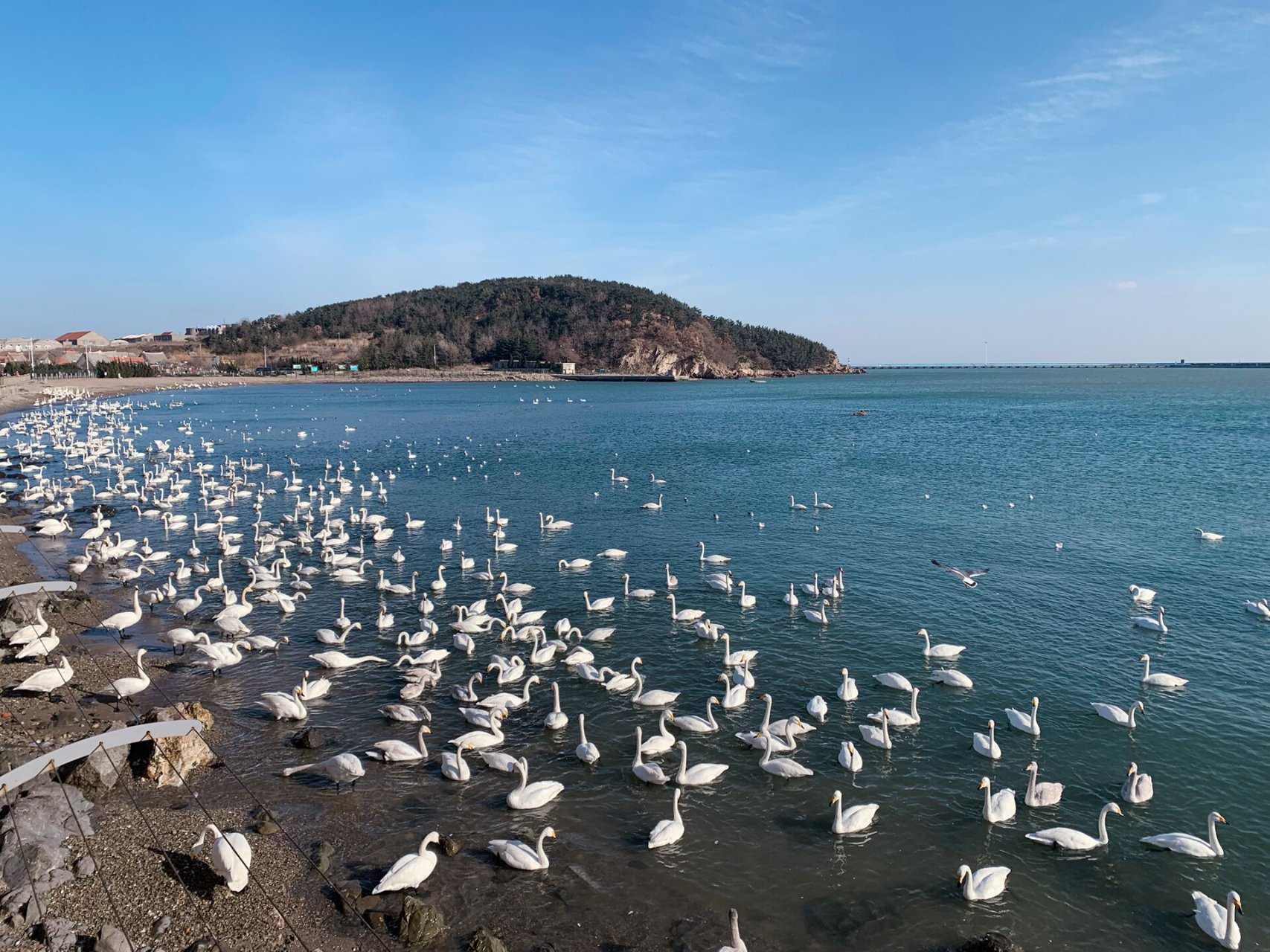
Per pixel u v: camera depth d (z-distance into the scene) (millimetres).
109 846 20156
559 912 18984
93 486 75375
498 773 25141
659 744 26250
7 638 34000
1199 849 21266
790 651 34969
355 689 31094
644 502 68938
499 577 46219
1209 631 37062
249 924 17984
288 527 59438
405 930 17906
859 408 186500
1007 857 21312
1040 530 56594
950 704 29953
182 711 27297
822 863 20969
